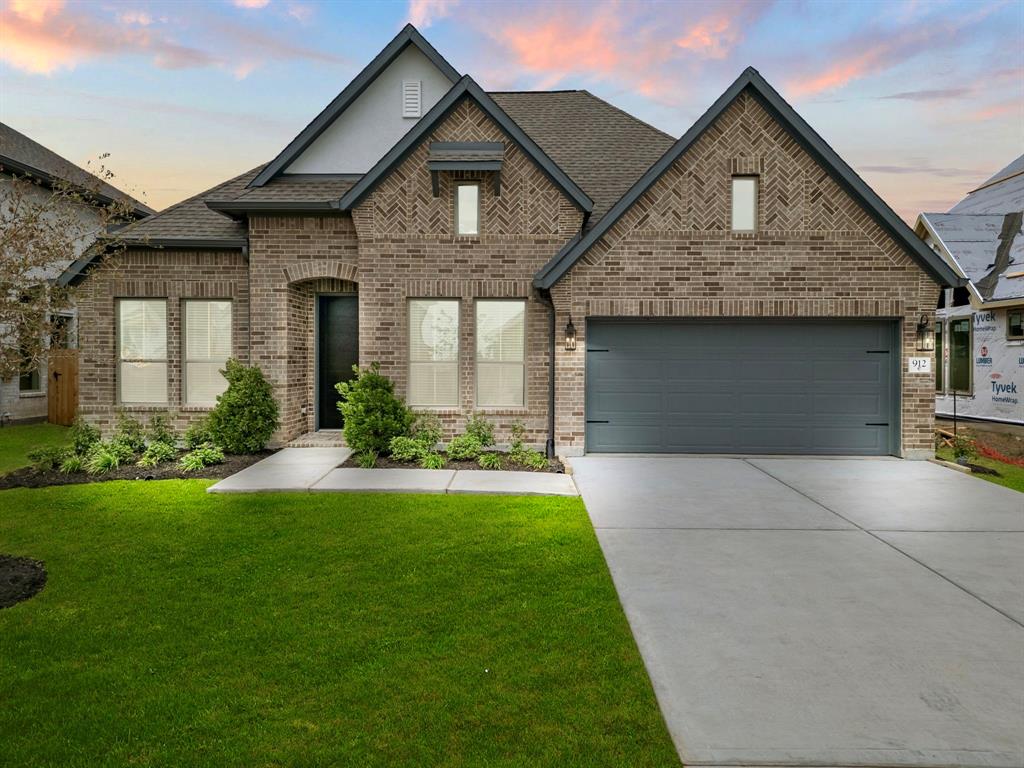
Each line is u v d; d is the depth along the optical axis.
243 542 6.39
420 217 11.70
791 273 11.22
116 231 12.26
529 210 11.67
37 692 3.58
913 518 7.42
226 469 10.02
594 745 3.10
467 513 7.56
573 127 15.14
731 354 11.59
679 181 11.23
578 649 4.12
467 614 4.66
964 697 3.55
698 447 11.66
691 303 11.26
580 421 11.40
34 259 5.83
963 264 17.56
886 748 3.08
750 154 11.17
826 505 8.03
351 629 4.40
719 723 3.29
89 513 7.47
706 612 4.73
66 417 16.16
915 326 11.19
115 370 12.34
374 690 3.60
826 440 11.58
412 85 13.25
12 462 11.03
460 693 3.57
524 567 5.68
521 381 11.95
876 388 11.52
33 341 6.01
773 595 5.07
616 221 11.12
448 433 11.80
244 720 3.30
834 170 10.97
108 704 3.46
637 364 11.65
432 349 11.95
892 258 11.17
